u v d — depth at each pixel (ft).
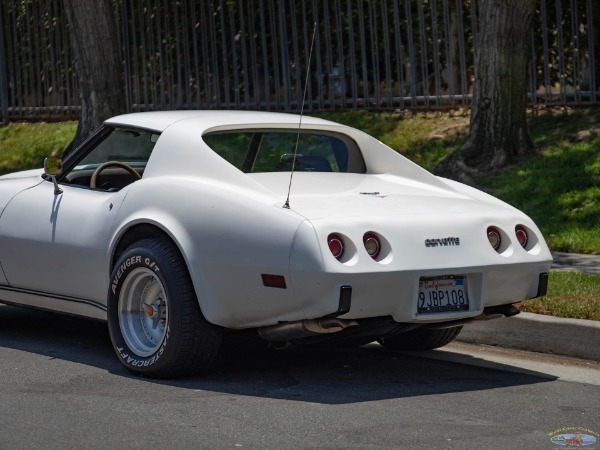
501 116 47.62
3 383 22.81
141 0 70.69
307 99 62.34
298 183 24.25
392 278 21.34
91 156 26.45
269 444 18.31
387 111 59.00
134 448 18.02
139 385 22.72
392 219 21.97
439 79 57.00
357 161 26.68
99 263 24.70
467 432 19.29
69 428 19.22
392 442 18.52
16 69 78.28
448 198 24.43
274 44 63.62
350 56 60.34
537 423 20.04
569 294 28.71
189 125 24.68
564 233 40.24
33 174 28.55
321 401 21.49
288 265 21.04
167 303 22.75
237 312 22.22
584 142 48.32
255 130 25.27
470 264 22.39
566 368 24.97
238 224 21.94
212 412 20.45
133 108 72.33
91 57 59.62
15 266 27.07
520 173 46.21
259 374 24.03
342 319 21.50
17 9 78.02
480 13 48.49
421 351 26.91
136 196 24.08
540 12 55.11
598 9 53.83
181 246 22.53
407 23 57.57
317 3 62.54
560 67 52.70
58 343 27.53
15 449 17.93
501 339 27.14
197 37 68.74
